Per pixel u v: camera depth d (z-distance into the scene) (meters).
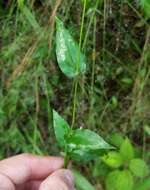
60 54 0.20
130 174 0.31
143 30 0.31
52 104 0.34
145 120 0.32
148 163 0.33
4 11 0.35
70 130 0.20
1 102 0.35
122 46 0.32
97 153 0.20
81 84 0.31
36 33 0.31
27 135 0.36
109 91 0.33
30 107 0.36
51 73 0.33
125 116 0.33
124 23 0.31
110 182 0.31
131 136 0.34
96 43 0.31
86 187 0.33
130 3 0.30
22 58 0.33
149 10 0.27
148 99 0.32
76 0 0.30
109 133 0.33
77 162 0.36
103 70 0.32
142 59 0.30
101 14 0.29
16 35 0.33
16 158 0.25
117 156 0.31
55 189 0.21
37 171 0.25
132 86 0.33
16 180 0.25
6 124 0.36
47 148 0.36
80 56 0.20
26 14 0.31
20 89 0.34
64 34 0.20
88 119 0.32
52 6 0.31
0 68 0.34
